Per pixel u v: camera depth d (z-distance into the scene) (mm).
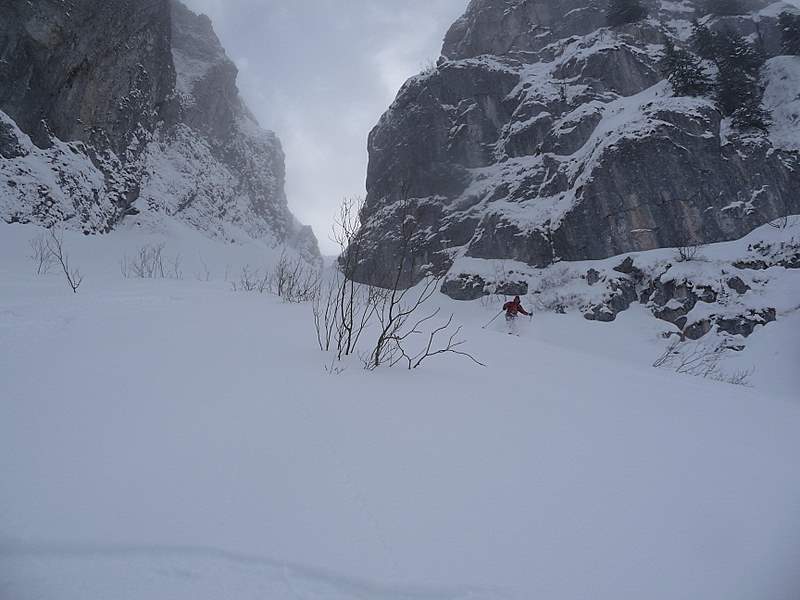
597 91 31297
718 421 3250
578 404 3367
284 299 9789
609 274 21938
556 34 38656
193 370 3385
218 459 1983
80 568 1268
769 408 3959
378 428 2498
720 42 30109
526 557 1479
